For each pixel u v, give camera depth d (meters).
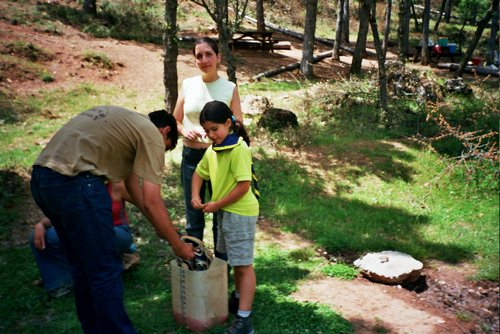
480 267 5.22
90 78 12.55
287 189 7.09
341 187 7.36
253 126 9.41
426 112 10.56
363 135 9.65
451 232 6.02
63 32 15.49
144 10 20.25
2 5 16.52
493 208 6.82
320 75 16.80
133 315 3.75
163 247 5.16
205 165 3.64
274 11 27.45
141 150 2.95
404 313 4.14
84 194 2.82
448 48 21.16
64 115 10.09
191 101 4.07
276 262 4.99
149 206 2.97
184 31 19.64
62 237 3.07
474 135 9.70
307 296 4.28
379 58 10.27
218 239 3.79
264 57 18.36
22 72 11.71
